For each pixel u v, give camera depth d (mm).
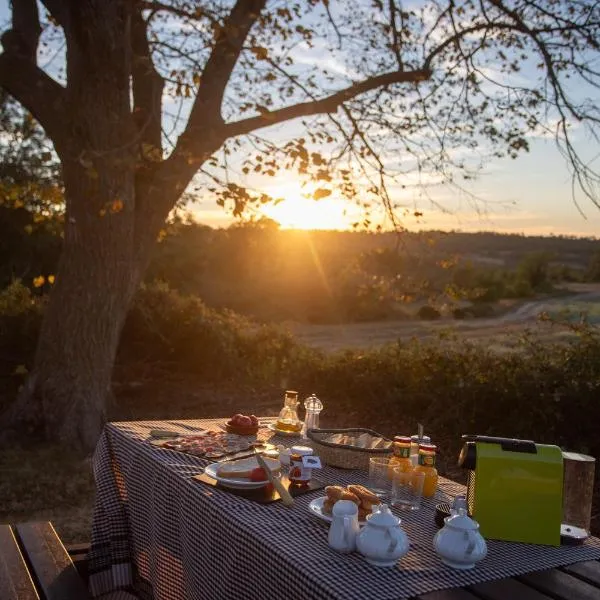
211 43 7473
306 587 1987
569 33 8211
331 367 10328
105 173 7535
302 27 8055
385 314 27297
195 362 11781
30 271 16312
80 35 7191
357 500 2428
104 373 8070
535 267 31516
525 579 2156
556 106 8078
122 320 8234
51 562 3197
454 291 9172
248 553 2275
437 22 8789
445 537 2180
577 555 2375
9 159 14055
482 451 2490
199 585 2617
